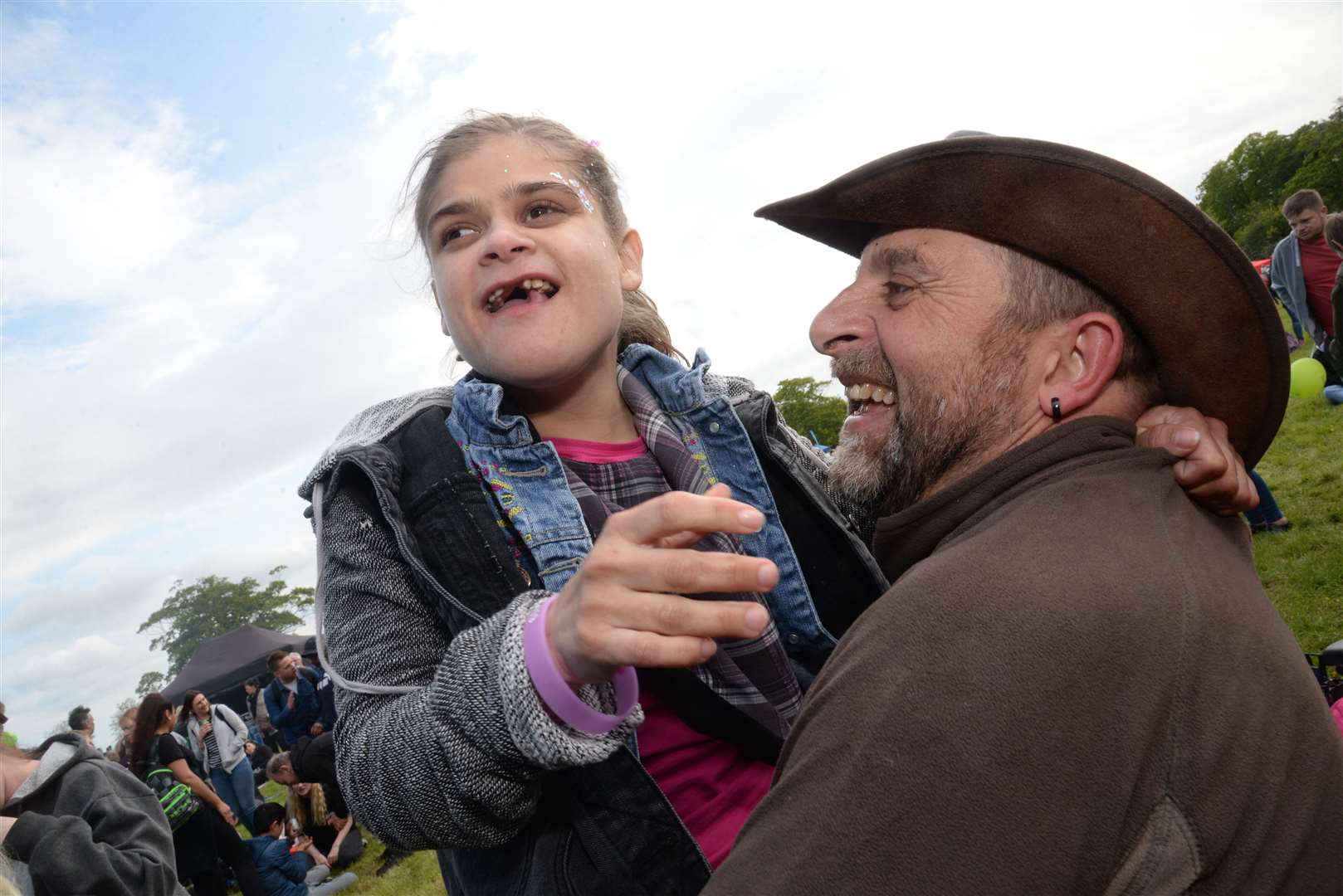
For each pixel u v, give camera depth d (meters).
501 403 1.26
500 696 0.81
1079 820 0.62
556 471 1.16
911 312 1.00
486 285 1.19
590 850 1.00
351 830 6.32
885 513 1.08
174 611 71.31
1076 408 0.95
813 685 0.78
